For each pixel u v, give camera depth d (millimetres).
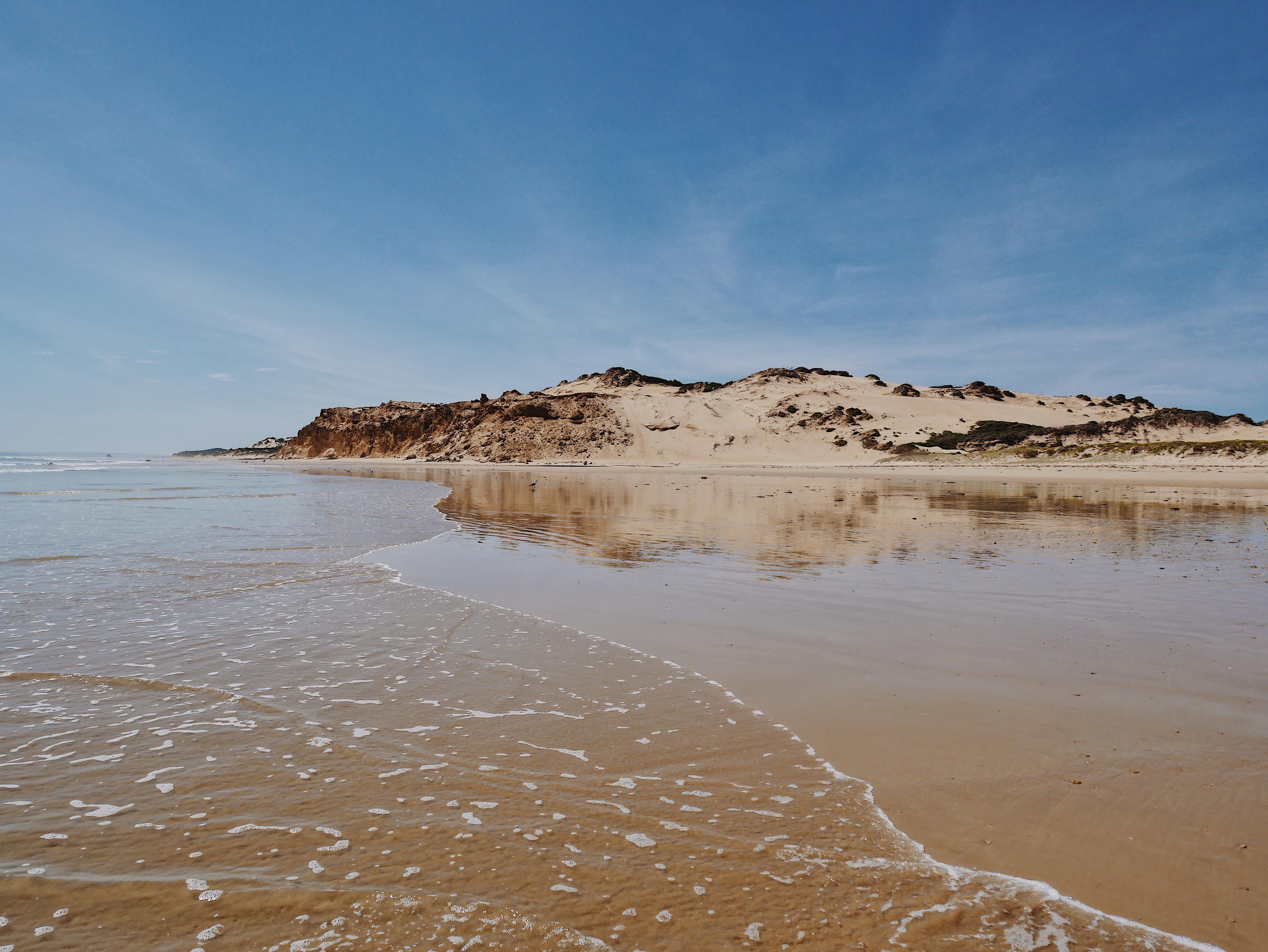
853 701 5625
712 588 10078
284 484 41281
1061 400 142125
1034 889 3262
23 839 3637
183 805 4004
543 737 4977
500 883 3311
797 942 2906
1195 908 3111
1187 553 13047
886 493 32219
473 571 11500
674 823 3846
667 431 111500
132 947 2881
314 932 2971
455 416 134750
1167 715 5266
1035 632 7613
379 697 5754
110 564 11797
